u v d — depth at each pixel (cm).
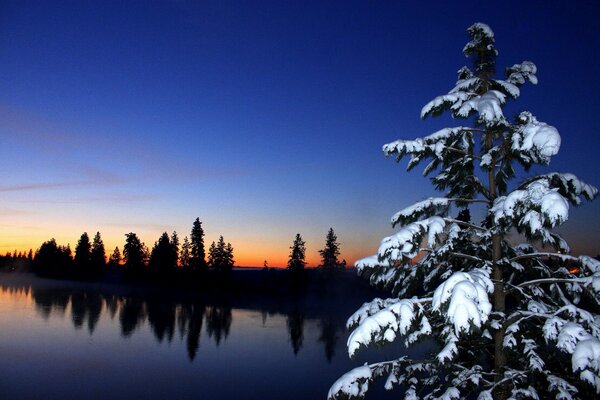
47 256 10706
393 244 588
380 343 546
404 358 663
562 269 674
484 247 734
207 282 7962
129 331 3969
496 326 621
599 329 530
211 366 2898
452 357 549
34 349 3103
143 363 2909
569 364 617
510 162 724
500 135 707
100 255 9662
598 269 596
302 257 7606
